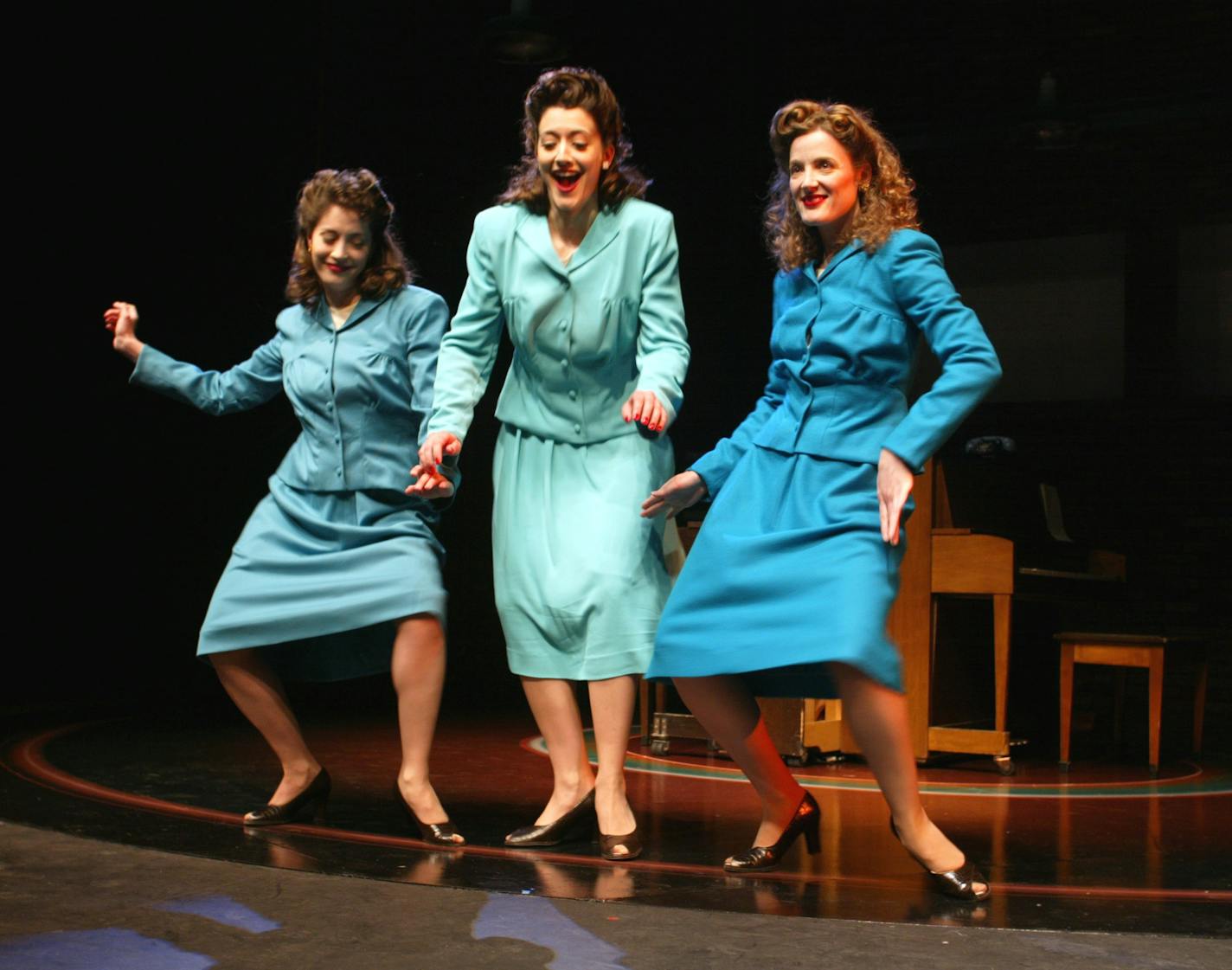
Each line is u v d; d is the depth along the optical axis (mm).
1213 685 6465
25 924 1990
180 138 6961
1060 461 6867
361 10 7707
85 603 6910
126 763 4020
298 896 2193
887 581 2340
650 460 2842
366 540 2908
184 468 7219
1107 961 1883
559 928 2012
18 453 6570
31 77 6332
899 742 2305
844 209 2475
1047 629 6254
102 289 6754
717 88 7652
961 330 2371
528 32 5945
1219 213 6727
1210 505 6562
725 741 2512
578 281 2777
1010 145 6984
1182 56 6789
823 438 2449
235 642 2857
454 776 3953
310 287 3051
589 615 2715
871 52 7352
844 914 2146
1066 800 3803
